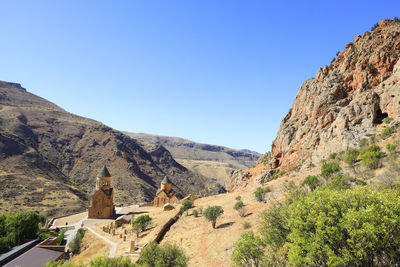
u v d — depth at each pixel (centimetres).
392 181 2111
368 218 1021
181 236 3309
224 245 2519
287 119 8038
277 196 3475
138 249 3397
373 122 4462
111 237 4397
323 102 5822
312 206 1247
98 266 1728
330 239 1074
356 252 988
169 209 5788
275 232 1720
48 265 1831
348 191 1265
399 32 5453
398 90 4228
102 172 6494
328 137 5112
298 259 1119
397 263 984
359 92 5347
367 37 6109
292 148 6347
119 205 7956
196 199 6600
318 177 3281
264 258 1446
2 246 3450
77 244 4275
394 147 3203
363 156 3164
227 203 4519
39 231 4544
